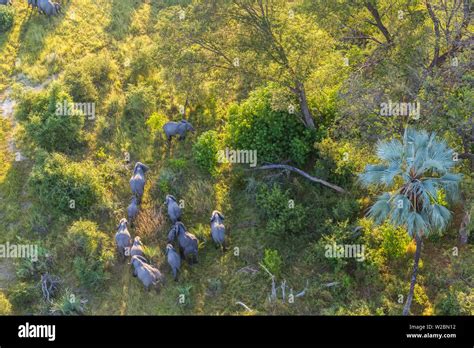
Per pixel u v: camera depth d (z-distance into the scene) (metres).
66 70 30.25
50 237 24.41
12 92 29.81
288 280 23.69
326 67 26.12
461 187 23.95
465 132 23.75
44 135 26.84
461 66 23.72
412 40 25.94
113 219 25.19
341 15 27.41
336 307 22.64
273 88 27.31
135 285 23.03
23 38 32.62
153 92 30.28
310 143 27.45
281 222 24.70
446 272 24.22
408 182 19.67
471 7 25.81
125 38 33.66
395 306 22.83
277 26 25.53
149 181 26.59
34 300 22.61
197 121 29.53
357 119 24.88
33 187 25.45
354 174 26.23
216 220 24.44
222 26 25.80
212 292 23.12
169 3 36.06
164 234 24.67
